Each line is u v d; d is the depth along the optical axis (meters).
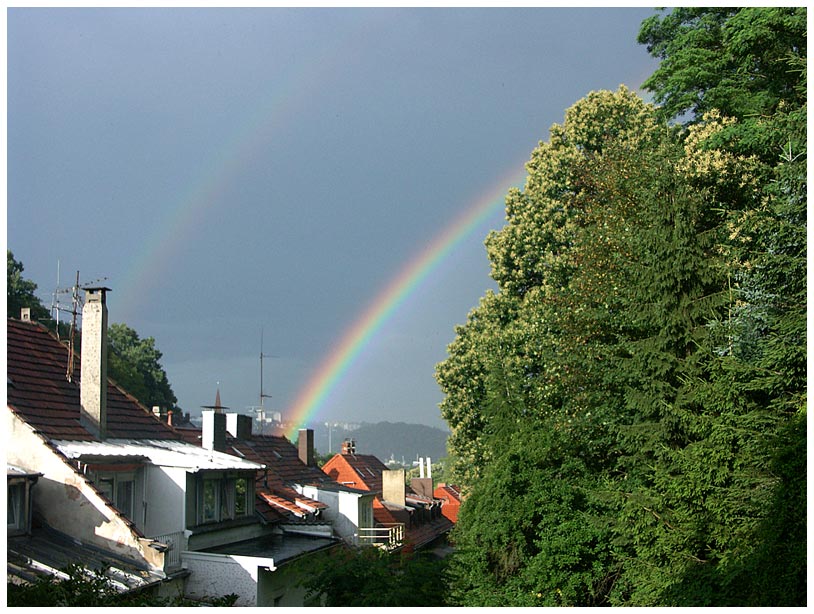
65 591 10.77
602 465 20.94
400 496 46.62
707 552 15.70
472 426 35.69
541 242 33.81
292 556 21.73
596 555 19.00
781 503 13.53
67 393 21.97
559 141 36.09
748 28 25.19
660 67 30.48
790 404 14.71
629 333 20.78
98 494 18.05
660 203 19.20
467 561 20.34
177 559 20.56
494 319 35.44
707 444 15.34
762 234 16.31
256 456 33.91
